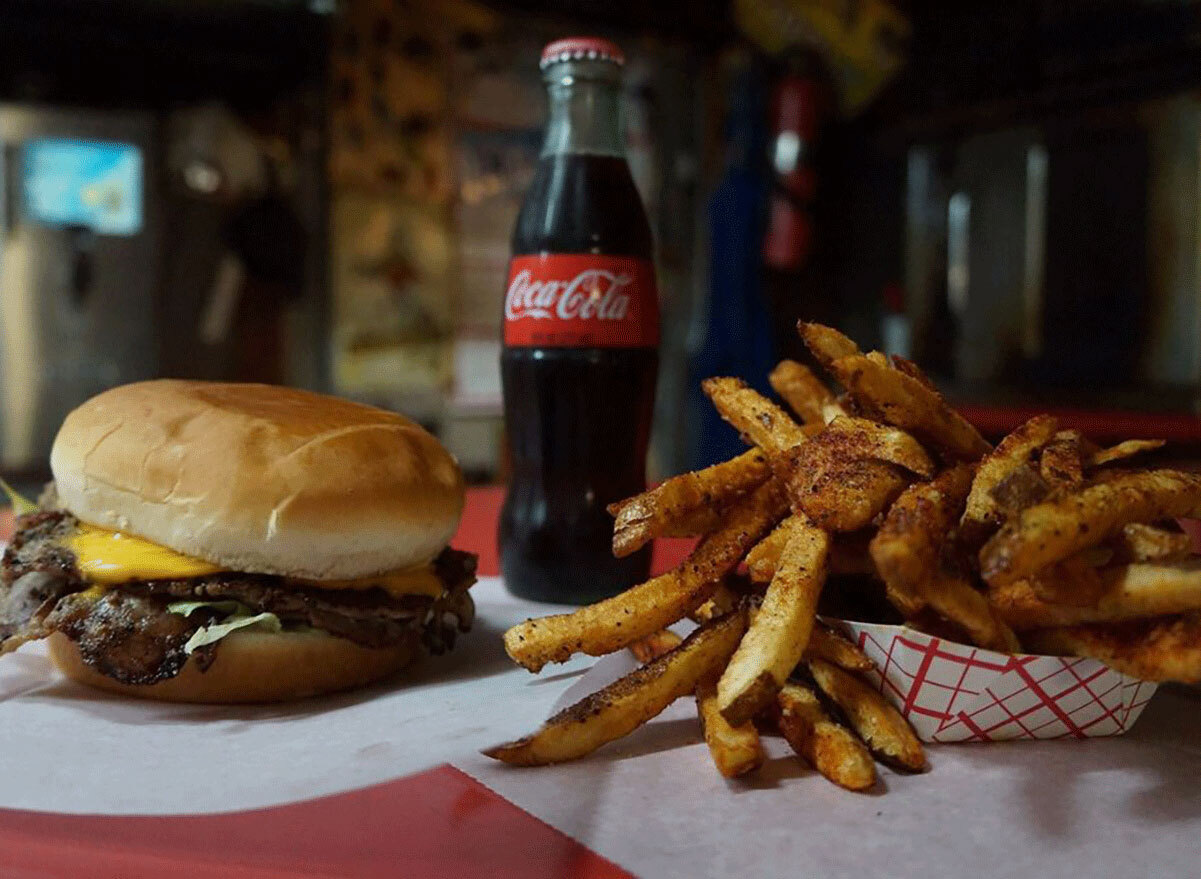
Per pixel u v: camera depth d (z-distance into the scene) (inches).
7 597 12.1
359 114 44.1
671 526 11.0
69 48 38.6
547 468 16.2
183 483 12.0
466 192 47.2
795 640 9.8
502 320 17.0
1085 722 11.0
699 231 51.9
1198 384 41.9
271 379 46.1
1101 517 9.3
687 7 47.9
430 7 44.9
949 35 48.8
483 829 9.1
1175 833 9.3
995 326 49.2
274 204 44.5
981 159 48.9
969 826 9.4
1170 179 42.3
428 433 14.3
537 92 48.2
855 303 51.8
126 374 43.4
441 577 13.6
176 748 10.5
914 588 9.5
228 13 38.4
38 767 10.0
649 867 8.5
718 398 12.6
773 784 10.0
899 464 10.4
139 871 8.2
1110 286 44.7
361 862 8.4
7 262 40.9
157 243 43.3
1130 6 42.0
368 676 12.3
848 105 48.3
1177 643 9.6
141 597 11.8
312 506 12.1
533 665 11.0
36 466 41.9
